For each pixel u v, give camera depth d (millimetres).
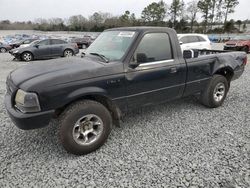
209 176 2895
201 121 4539
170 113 4934
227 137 3885
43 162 3234
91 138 3445
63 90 3070
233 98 6020
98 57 3846
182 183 2779
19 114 3006
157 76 3955
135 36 3777
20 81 3160
